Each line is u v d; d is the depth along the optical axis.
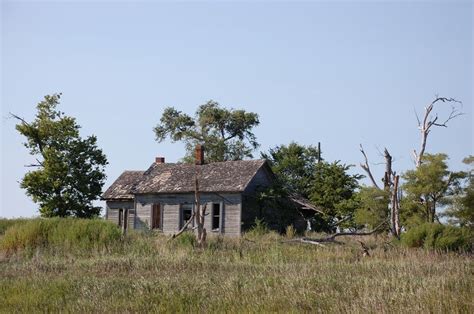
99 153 81.25
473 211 55.91
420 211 58.25
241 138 110.94
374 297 20.59
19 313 20.98
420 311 18.77
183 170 75.25
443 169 56.53
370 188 60.69
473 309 18.78
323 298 21.61
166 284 25.52
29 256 40.62
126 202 77.12
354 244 47.12
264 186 71.62
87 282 27.11
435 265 32.47
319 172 77.69
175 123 112.00
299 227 71.19
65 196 78.12
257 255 40.75
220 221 68.88
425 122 63.75
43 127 79.50
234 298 22.14
